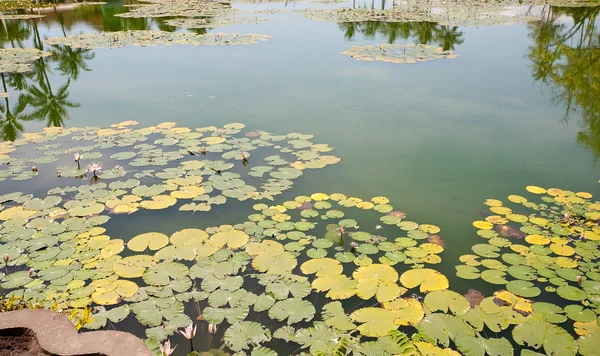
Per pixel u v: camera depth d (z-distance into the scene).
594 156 6.38
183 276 3.96
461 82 9.87
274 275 3.96
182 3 25.12
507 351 3.15
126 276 3.95
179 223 4.80
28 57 12.55
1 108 8.60
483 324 3.41
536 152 6.52
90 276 3.95
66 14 20.69
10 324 2.93
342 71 10.75
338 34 15.44
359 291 3.76
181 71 10.96
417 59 11.78
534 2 23.06
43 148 6.67
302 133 7.14
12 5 23.19
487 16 18.69
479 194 5.39
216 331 3.39
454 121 7.68
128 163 6.14
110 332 2.89
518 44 13.61
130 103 8.70
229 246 4.37
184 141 6.78
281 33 15.67
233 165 6.04
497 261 4.16
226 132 7.15
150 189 5.42
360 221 4.84
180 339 3.31
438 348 3.17
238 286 3.82
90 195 5.31
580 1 23.12
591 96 9.07
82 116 8.04
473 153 6.49
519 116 7.92
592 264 4.07
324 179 5.74
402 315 3.49
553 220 4.80
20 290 3.74
